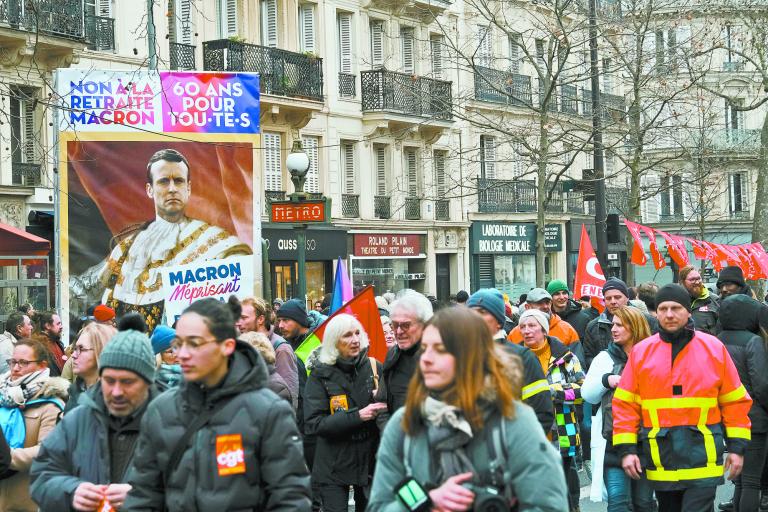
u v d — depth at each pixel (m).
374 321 13.28
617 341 11.56
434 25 46.56
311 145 41.00
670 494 10.03
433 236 46.75
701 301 17.17
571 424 12.75
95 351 9.09
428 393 5.77
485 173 49.94
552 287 18.47
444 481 5.65
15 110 29.97
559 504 5.65
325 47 41.53
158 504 6.63
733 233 65.69
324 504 11.09
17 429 9.34
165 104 14.15
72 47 30.00
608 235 31.30
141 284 14.09
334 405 10.94
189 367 6.46
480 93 48.16
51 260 30.92
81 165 14.01
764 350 11.84
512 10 49.22
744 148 62.03
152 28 20.78
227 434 6.43
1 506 9.16
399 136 44.31
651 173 57.47
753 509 12.09
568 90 51.84
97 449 7.37
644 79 33.75
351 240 42.38
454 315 5.72
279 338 12.54
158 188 14.09
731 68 62.81
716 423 9.80
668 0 38.25
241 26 38.12
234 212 14.25
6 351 13.64
